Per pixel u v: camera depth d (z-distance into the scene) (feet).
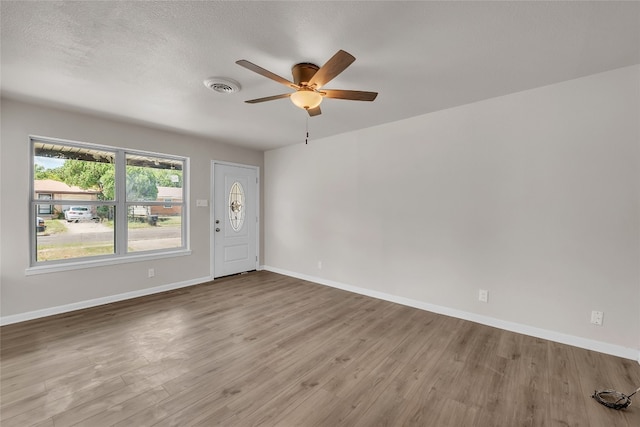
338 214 13.83
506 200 9.12
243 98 9.24
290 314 10.54
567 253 8.16
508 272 9.15
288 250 16.29
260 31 5.82
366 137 12.64
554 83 8.21
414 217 11.23
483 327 9.43
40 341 8.25
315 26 5.65
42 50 6.49
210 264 15.05
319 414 5.53
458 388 6.31
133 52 6.60
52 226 10.50
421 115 10.91
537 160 8.55
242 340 8.48
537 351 7.85
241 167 16.43
